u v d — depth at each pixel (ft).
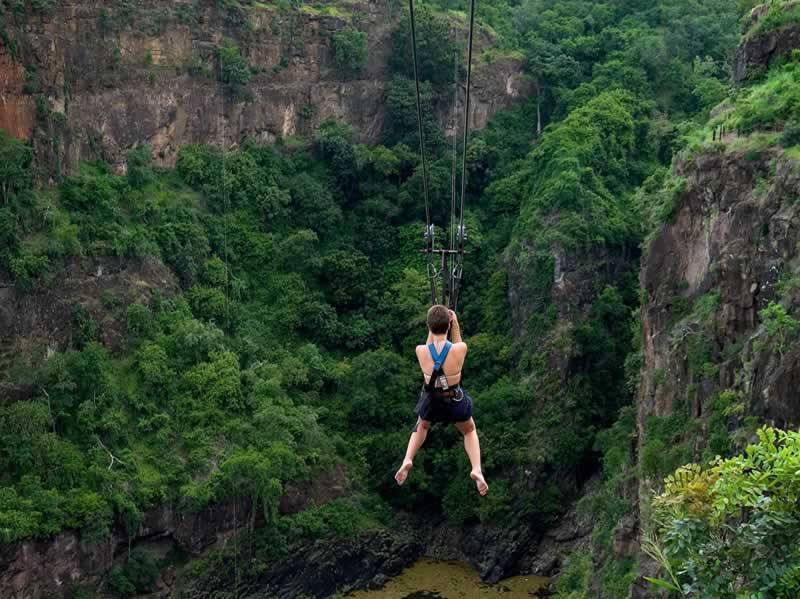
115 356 176.24
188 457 171.42
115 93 197.88
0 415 156.76
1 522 145.59
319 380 201.87
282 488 174.91
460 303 224.12
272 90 228.43
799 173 113.19
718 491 52.80
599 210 210.38
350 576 180.34
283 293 212.43
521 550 186.91
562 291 203.82
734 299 119.85
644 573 119.44
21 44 176.55
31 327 165.68
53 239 172.14
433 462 194.29
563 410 195.42
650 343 137.39
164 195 202.90
